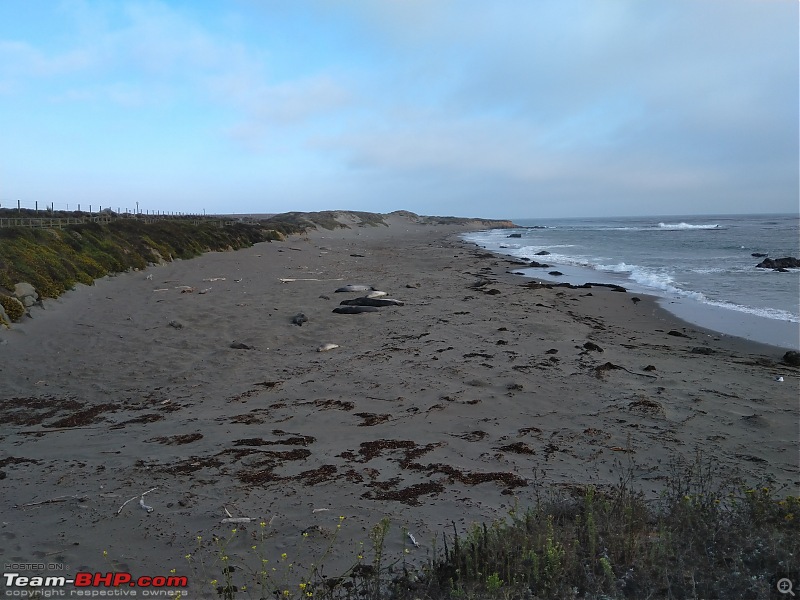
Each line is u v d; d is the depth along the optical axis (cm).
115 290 1850
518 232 8825
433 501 517
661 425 725
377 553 394
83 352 1167
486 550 395
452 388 886
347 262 3200
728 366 1038
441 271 2828
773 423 727
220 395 898
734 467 598
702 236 5741
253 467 604
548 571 364
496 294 1952
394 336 1273
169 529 472
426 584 367
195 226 3603
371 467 600
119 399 899
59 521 489
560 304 1756
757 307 1708
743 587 333
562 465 605
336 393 880
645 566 367
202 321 1429
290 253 3547
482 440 678
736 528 405
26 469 617
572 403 812
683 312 1639
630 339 1284
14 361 1110
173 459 632
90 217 3578
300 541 447
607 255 3822
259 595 376
